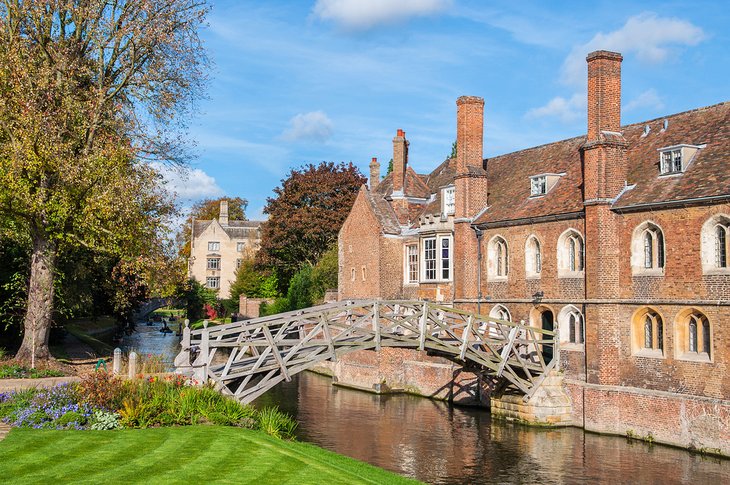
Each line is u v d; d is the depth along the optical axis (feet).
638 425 76.84
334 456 52.80
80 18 81.66
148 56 85.66
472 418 91.04
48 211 78.18
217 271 308.60
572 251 89.56
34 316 81.05
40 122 74.23
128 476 38.86
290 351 70.54
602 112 83.56
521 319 96.02
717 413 69.21
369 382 118.73
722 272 70.54
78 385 56.90
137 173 85.30
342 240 143.74
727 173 72.64
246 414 58.49
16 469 39.37
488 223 101.81
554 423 84.17
